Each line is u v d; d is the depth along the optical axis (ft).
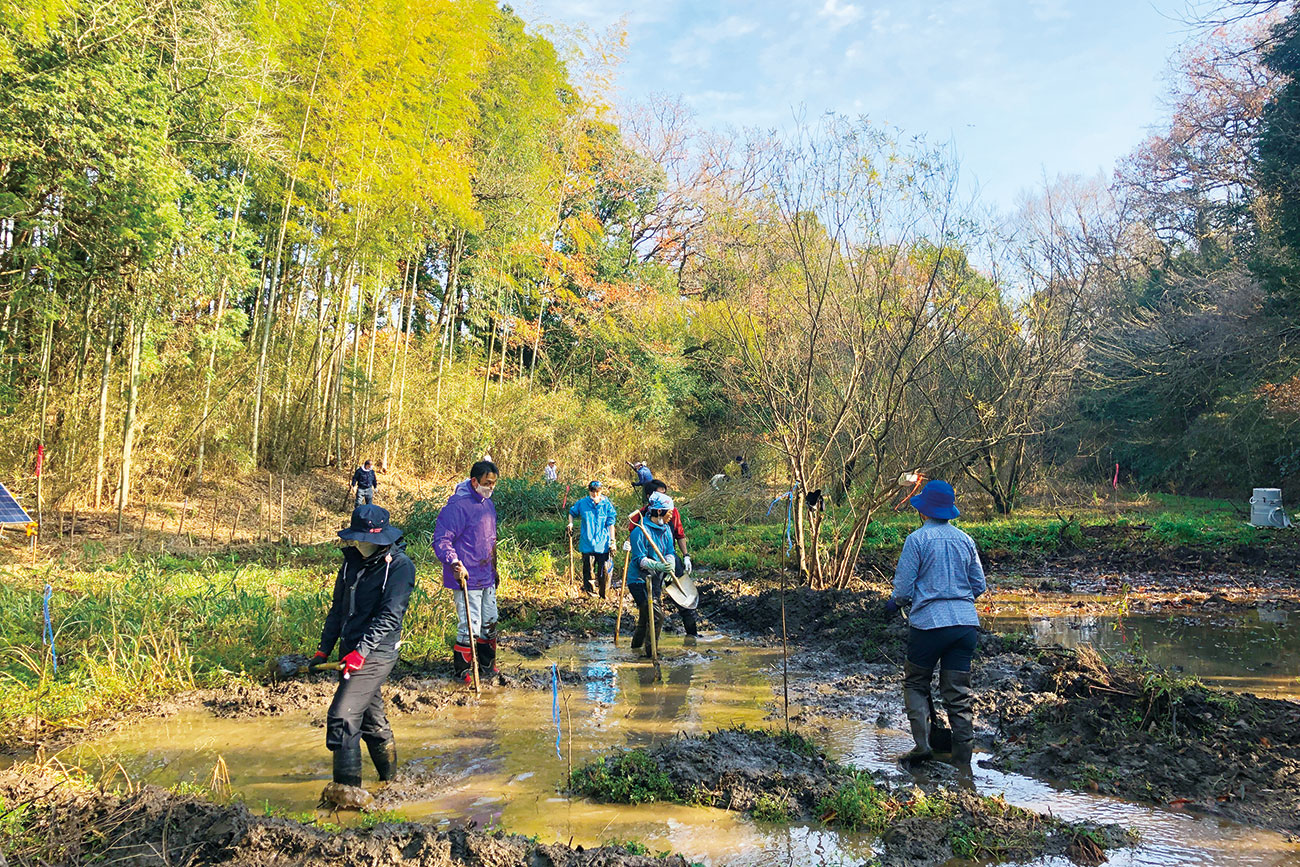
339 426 66.69
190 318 49.49
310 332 65.10
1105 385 79.71
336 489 60.85
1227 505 71.46
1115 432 92.32
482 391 78.89
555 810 13.66
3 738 16.96
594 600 33.45
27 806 12.21
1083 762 15.56
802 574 33.06
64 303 39.42
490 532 22.25
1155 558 42.47
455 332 87.81
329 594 28.53
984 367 47.21
